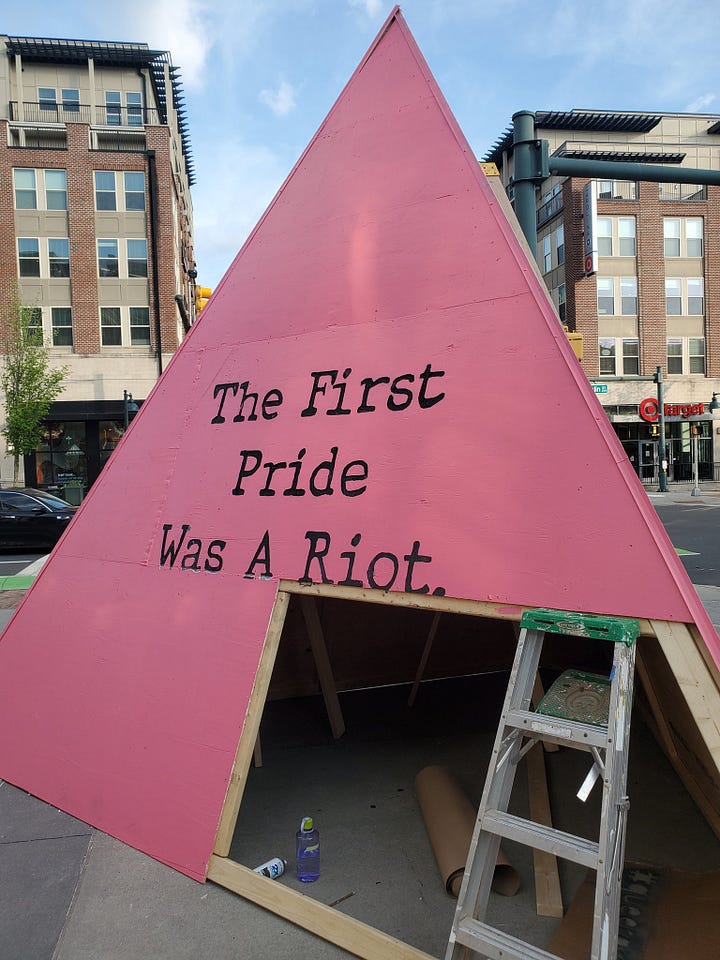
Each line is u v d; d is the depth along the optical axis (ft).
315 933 8.34
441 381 9.94
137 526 13.16
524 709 7.35
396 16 12.42
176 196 102.83
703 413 108.68
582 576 8.03
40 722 12.62
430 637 17.40
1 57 98.37
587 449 8.44
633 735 14.74
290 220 13.09
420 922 8.66
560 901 8.87
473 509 9.04
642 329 107.96
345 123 12.70
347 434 10.69
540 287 10.68
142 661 11.58
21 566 42.65
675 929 7.84
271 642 10.23
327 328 11.66
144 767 10.66
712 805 11.09
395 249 11.17
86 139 88.89
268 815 11.79
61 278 89.51
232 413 12.52
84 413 89.76
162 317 91.09
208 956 8.02
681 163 110.11
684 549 42.06
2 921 8.67
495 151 114.73
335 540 10.14
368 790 12.78
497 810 6.86
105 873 9.63
